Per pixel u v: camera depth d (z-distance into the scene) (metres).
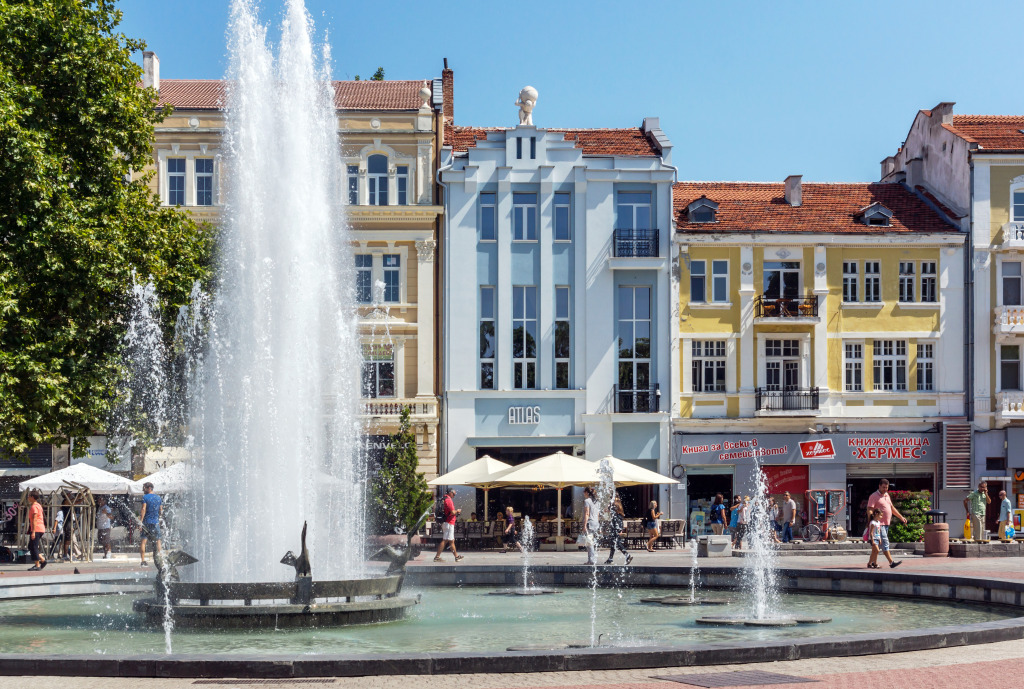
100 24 32.44
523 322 48.34
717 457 47.56
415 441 44.72
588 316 47.94
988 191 48.88
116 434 33.22
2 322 27.59
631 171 48.19
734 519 40.56
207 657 12.17
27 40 29.94
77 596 23.78
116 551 39.00
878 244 48.72
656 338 48.06
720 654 12.77
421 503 41.91
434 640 16.28
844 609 20.66
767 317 47.88
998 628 14.52
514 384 48.00
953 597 21.62
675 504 47.25
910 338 48.78
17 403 28.27
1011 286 49.09
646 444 47.62
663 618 19.28
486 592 24.39
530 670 12.36
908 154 55.47
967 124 52.34
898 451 47.97
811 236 48.38
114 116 31.66
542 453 47.84
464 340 47.78
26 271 28.98
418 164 47.94
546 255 48.12
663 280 48.06
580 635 16.92
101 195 31.77
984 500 39.19
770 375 48.56
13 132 28.00
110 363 30.31
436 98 49.50
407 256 47.78
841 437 47.75
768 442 47.59
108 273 30.02
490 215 48.47
